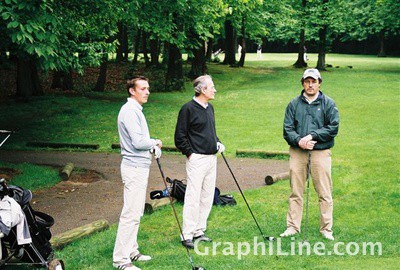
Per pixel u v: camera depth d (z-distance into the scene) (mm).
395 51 57094
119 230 5820
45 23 9508
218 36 41000
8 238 5469
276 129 16375
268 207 8281
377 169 10594
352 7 35906
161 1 16531
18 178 10453
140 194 5832
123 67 33844
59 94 24391
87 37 19016
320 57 35906
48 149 14500
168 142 15055
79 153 13906
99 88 25859
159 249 6539
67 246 6672
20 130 17000
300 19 35969
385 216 7691
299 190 6820
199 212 6879
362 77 30516
